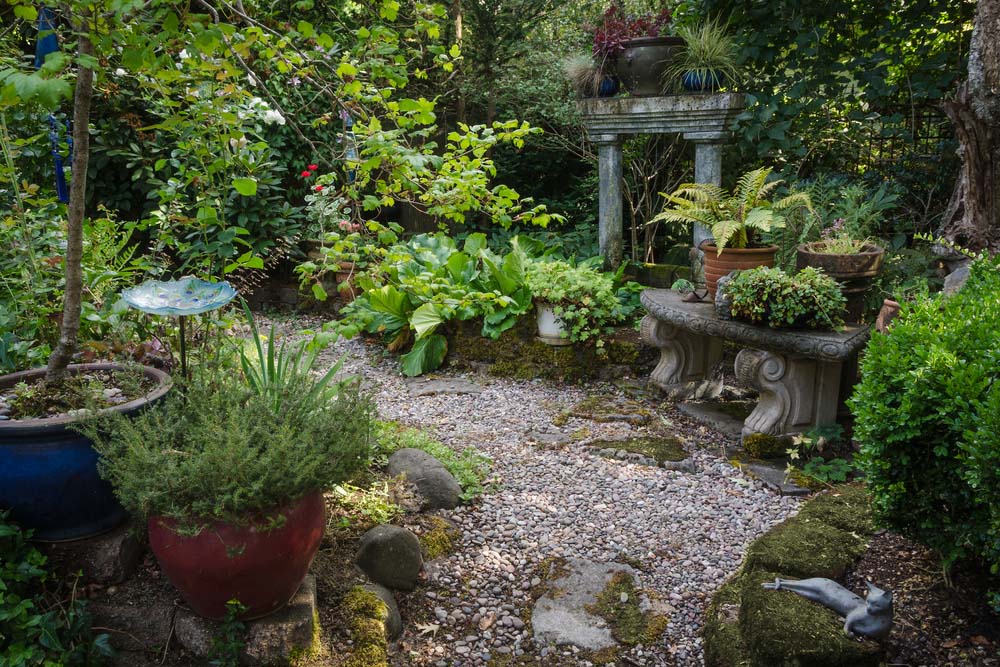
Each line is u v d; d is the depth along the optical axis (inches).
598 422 190.7
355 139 117.7
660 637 109.7
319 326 290.2
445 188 121.3
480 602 117.5
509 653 107.7
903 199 232.1
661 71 246.1
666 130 244.2
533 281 229.0
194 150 119.3
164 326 138.9
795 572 106.3
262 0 123.4
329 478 96.2
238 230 130.6
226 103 116.5
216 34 87.9
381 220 338.3
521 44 335.0
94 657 95.3
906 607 99.7
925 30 226.7
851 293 170.9
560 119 319.0
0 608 93.0
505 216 130.0
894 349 101.3
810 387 168.1
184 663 95.8
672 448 171.0
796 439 163.3
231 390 104.7
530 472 160.7
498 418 196.1
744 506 147.3
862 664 89.9
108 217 169.8
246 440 90.7
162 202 140.8
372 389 113.1
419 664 104.7
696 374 209.3
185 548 89.7
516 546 132.0
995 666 89.7
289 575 94.8
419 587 119.1
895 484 97.7
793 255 205.2
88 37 89.1
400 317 248.1
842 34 239.6
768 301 161.6
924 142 238.1
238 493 85.6
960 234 170.4
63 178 144.6
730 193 263.3
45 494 97.8
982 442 83.0
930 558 106.9
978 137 162.4
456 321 242.8
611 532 137.4
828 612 96.9
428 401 211.3
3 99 85.4
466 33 340.8
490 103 344.2
